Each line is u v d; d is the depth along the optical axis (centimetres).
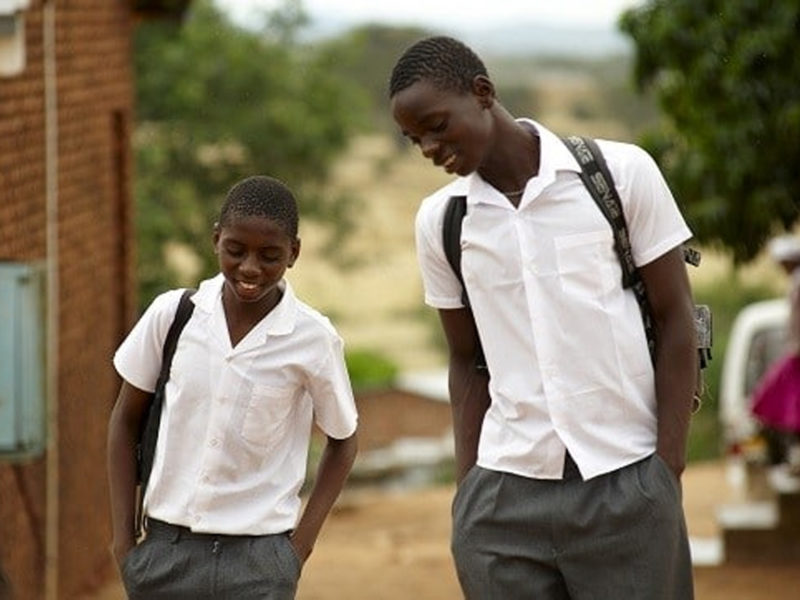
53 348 1556
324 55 4072
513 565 757
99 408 1872
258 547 731
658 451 748
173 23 2161
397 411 3641
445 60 720
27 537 1440
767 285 5000
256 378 726
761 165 1778
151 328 736
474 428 780
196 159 3916
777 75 1750
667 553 748
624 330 742
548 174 735
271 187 711
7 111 1371
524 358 745
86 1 1791
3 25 1288
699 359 770
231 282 712
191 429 730
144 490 744
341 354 747
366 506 3061
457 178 766
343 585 1986
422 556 2273
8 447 1180
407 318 7881
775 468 2094
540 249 738
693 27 1788
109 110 1950
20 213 1424
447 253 758
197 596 732
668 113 1858
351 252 6469
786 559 1930
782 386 1859
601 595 748
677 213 750
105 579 1886
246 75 3906
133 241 2102
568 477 742
